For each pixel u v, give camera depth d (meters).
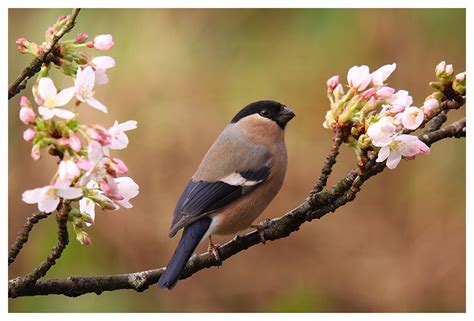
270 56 12.76
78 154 5.43
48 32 5.96
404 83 12.43
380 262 12.16
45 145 5.33
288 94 12.66
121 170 5.46
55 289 6.79
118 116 12.34
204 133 12.50
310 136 12.55
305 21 12.78
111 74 12.45
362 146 6.29
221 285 12.20
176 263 7.56
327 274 12.23
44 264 6.37
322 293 12.13
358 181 6.70
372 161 6.44
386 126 6.07
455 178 12.30
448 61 12.34
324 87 12.55
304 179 12.39
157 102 12.51
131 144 12.37
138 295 11.67
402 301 11.96
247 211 8.87
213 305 12.06
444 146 12.45
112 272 11.62
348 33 12.59
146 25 12.70
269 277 12.26
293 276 12.24
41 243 11.23
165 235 12.05
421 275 12.04
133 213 12.05
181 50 12.72
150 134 12.41
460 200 12.24
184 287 12.09
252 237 7.60
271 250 12.38
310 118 12.59
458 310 11.88
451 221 12.16
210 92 12.62
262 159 9.01
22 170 11.91
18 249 6.33
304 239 12.38
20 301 10.97
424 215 12.27
